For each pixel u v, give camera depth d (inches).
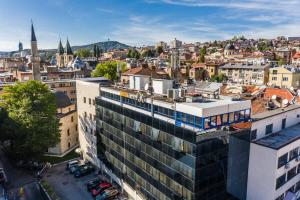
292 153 1318.9
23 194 1859.0
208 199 1214.9
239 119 1243.8
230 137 1224.8
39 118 2138.3
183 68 6338.6
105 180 2005.4
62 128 2534.5
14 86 2192.4
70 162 2285.9
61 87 3885.3
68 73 5310.0
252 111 1539.1
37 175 2113.7
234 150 1256.8
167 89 1514.5
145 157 1512.1
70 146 2706.7
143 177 1558.8
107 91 1887.3
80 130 2436.0
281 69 4616.1
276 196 1261.1
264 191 1261.1
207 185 1194.6
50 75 5044.3
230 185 1274.6
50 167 2290.8
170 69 4598.9
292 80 4507.9
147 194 1536.7
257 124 1318.9
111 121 1856.5
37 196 1836.9
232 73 5762.8
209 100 1354.6
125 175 1758.1
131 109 1603.1
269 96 2149.4
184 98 1393.9
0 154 2559.1
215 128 1160.8
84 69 5930.1
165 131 1312.7
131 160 1664.6
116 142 1822.1
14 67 6742.1
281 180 1272.1
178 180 1257.4
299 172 1418.6
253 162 1294.3
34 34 4416.8
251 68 5324.8
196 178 1145.4
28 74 4618.6
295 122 1589.6
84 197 1800.0
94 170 2193.7
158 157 1395.2
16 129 2087.8
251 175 1311.5
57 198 1734.7
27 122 2079.2
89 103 2191.2
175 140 1244.5
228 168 1254.3
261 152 1250.6
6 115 2396.7
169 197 1344.7
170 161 1301.7
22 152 2174.0
